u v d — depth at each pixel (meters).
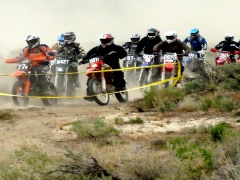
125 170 8.01
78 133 11.77
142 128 12.49
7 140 11.65
